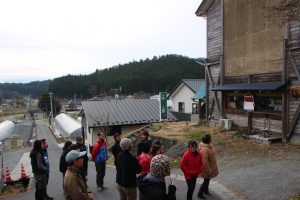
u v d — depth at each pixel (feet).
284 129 43.86
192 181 22.79
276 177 28.71
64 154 27.17
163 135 55.98
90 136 80.53
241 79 54.85
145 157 20.39
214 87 61.31
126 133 80.18
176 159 43.73
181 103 127.65
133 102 89.76
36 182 26.32
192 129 61.98
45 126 245.45
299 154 36.63
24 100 587.27
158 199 11.75
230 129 55.72
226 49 59.47
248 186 27.32
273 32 46.60
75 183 15.23
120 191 19.93
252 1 51.21
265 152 39.24
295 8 29.27
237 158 38.40
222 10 59.77
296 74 41.91
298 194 23.59
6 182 45.01
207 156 24.53
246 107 51.24
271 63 47.14
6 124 179.42
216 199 24.86
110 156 59.52
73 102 390.42
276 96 46.09
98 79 385.29
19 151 118.01
